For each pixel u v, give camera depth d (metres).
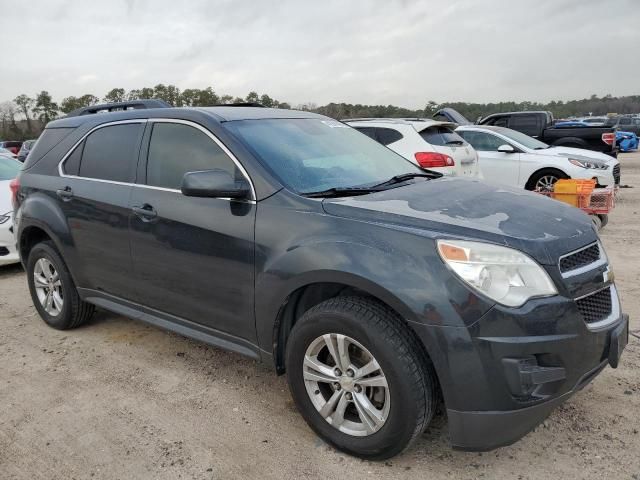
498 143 10.31
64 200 4.26
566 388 2.52
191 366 3.98
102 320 5.00
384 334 2.55
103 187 3.98
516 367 2.38
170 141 3.67
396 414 2.57
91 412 3.38
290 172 3.22
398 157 4.15
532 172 9.76
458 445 2.53
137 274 3.78
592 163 9.36
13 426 3.25
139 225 3.66
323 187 3.22
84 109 5.48
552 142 14.14
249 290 3.10
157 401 3.49
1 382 3.82
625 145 26.72
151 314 3.84
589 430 2.98
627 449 2.81
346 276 2.64
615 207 10.24
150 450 2.97
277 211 3.00
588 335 2.55
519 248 2.48
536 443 2.90
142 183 3.75
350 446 2.79
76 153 4.34
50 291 4.71
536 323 2.39
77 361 4.12
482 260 2.44
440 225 2.62
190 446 3.00
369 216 2.76
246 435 3.08
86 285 4.29
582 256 2.71
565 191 7.39
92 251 4.09
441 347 2.43
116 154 4.00
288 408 3.36
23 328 4.87
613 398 3.29
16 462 2.91
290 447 2.96
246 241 3.07
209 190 3.01
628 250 6.79
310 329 2.81
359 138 4.17
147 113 3.90
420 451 2.88
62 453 2.97
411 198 3.04
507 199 3.12
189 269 3.40
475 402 2.43
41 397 3.59
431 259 2.49
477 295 2.40
